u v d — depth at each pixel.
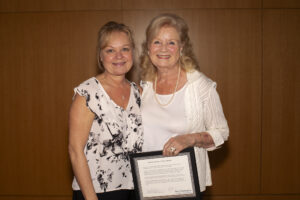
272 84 3.94
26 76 4.02
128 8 3.90
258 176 4.05
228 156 4.04
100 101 1.81
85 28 3.94
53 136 4.07
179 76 2.01
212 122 1.96
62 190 4.12
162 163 1.81
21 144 4.10
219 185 4.08
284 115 3.97
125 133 1.88
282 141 4.00
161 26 1.92
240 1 3.88
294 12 3.88
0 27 3.99
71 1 3.93
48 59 3.99
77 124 1.79
